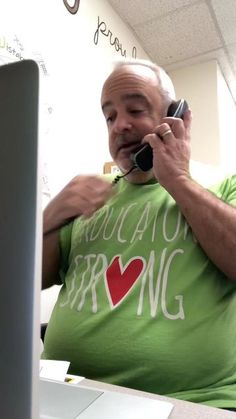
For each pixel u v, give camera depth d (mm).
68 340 670
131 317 630
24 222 246
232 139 2971
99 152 1708
